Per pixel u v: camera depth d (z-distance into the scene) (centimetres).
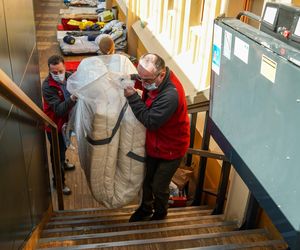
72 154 469
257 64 179
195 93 389
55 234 287
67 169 444
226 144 237
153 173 299
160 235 284
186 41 460
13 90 167
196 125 407
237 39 197
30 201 255
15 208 211
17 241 212
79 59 801
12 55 220
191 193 429
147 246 257
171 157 278
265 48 170
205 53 384
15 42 229
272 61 165
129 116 274
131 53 797
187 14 449
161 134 270
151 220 316
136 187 298
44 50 846
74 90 273
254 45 179
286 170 166
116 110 268
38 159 292
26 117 247
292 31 170
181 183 398
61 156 391
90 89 266
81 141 292
